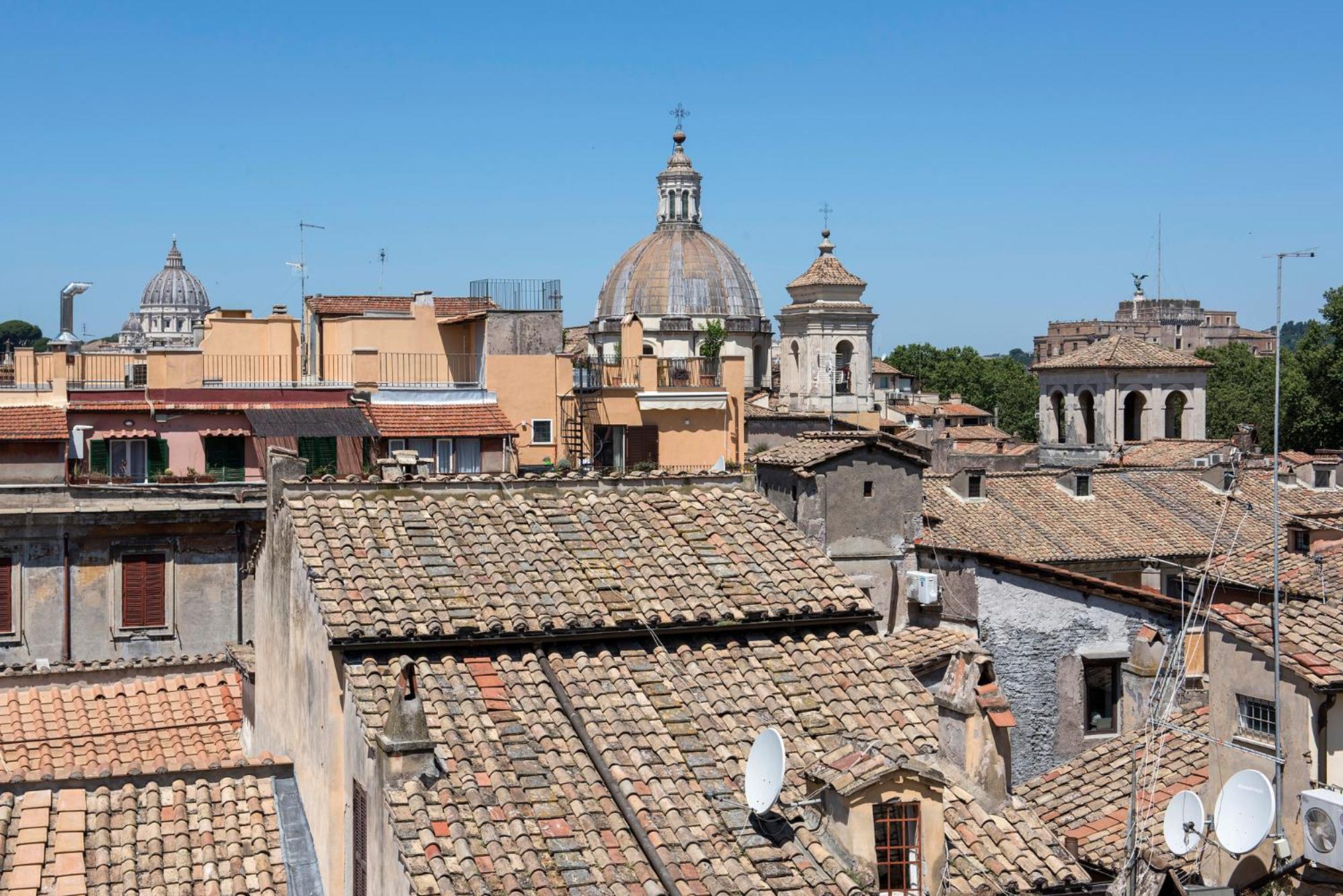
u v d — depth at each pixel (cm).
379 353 6725
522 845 1959
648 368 7662
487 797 2025
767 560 2580
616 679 2291
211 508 4650
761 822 2067
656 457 7412
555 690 2247
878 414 11950
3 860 2230
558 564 2483
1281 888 2512
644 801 2075
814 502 4209
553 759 2119
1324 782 2622
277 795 2461
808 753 2202
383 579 2375
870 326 14312
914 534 4306
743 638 2427
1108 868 2730
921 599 4103
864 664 2402
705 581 2491
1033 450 11756
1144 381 11062
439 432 6019
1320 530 3438
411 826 1950
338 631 2230
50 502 4722
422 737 2034
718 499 2769
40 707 3158
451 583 2394
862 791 2017
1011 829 2189
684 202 17912
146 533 4581
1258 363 19212
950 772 2228
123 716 3122
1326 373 12575
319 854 2303
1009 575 4019
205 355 6456
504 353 7050
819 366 14150
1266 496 5947
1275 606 2712
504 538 2545
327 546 2442
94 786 2412
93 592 4541
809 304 14250
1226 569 3459
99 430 5478
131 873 2252
